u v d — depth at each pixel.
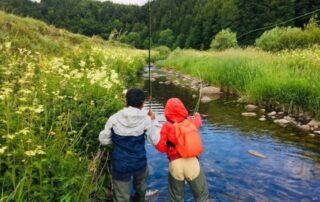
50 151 3.67
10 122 3.66
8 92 4.28
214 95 14.54
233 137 7.96
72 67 8.27
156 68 34.59
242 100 12.82
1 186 3.23
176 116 4.50
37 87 5.28
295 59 14.27
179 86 17.69
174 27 108.44
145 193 4.80
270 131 8.48
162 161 6.35
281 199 4.96
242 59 16.39
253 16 63.81
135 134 4.22
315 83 10.07
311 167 6.11
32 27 19.73
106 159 4.91
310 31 29.69
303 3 59.38
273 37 29.91
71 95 5.38
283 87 10.88
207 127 8.91
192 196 4.96
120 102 5.98
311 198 4.99
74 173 3.78
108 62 12.29
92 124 4.93
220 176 5.73
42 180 3.38
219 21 77.56
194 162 4.39
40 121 4.48
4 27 15.37
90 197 4.41
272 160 6.46
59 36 21.84
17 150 3.33
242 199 4.95
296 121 9.42
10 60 7.25
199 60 25.73
